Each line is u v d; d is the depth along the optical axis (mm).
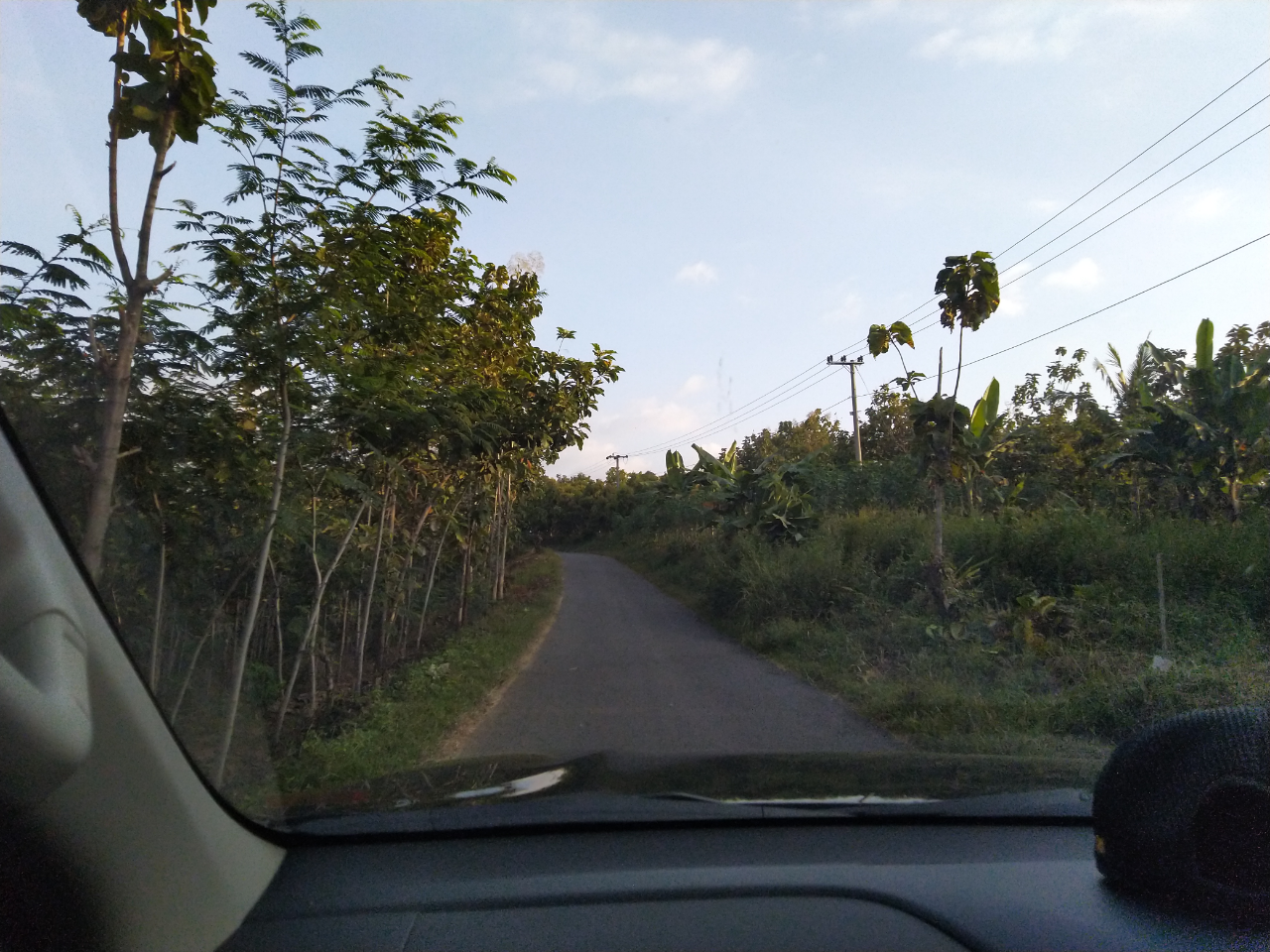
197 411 5023
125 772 2512
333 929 2520
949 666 8797
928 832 3193
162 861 2529
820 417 37812
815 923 2539
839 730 7277
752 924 2531
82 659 2510
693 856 2949
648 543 34938
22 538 2453
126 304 4207
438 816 3146
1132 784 2564
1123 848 2545
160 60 4113
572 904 2625
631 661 11047
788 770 3914
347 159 6086
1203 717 2531
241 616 6516
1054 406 21641
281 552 6758
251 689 5910
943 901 2631
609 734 7215
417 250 6695
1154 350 15297
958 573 11023
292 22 5504
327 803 3402
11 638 2334
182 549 5133
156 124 4133
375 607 10773
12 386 3758
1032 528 11508
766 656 11281
